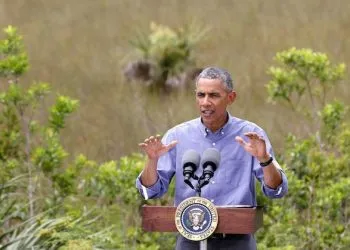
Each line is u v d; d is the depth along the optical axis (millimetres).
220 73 17688
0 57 29828
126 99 49781
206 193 17969
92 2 84000
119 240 24875
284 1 78812
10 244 22469
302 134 36500
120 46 68312
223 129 18109
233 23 73250
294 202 26188
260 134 18094
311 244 25297
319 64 29078
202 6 80750
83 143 40062
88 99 50375
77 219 24672
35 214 25641
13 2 82688
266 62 59031
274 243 25328
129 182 26016
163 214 17375
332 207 25469
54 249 22656
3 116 28156
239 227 17078
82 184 26828
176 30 59969
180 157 18188
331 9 75438
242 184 17969
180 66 54938
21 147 30219
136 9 81375
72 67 60781
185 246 18312
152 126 39938
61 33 72938
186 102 48312
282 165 26453
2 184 25578
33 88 28156
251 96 48844
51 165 26969
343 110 28438
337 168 27062
